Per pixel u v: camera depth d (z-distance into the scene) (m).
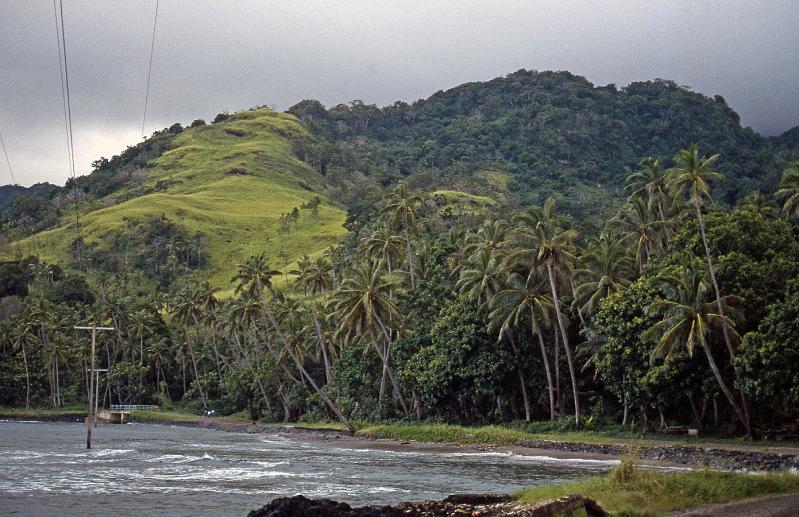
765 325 59.12
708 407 77.56
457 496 34.22
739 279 65.00
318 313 128.62
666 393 70.00
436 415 100.19
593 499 30.42
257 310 122.12
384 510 30.09
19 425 136.38
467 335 86.81
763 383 58.41
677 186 68.31
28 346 164.75
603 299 75.25
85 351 165.62
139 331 169.00
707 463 57.16
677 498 32.91
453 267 103.25
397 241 106.25
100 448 85.06
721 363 67.06
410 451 80.31
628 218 86.69
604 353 77.62
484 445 80.62
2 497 45.25
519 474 55.66
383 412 107.38
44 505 42.06
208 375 160.25
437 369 90.38
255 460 70.19
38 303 171.25
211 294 149.25
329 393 119.94
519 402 94.88
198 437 107.00
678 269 67.50
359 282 94.81
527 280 81.81
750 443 63.75
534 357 87.88
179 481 53.34
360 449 83.88
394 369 108.19
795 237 74.12
